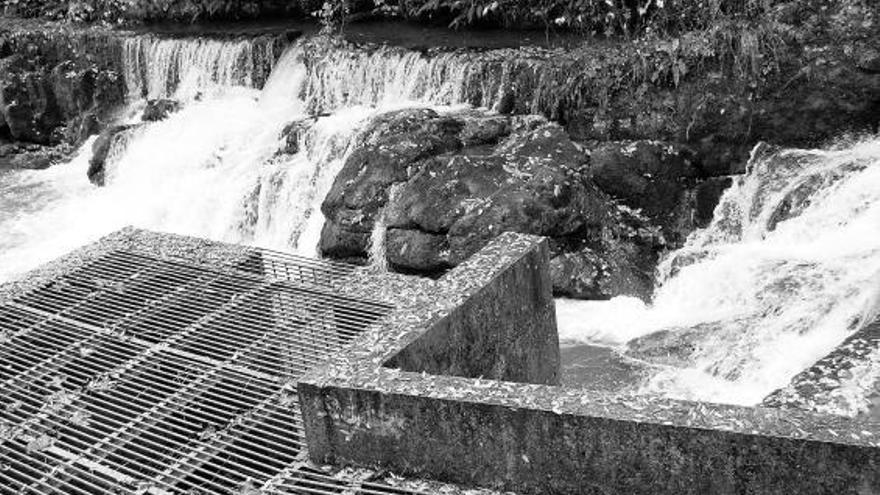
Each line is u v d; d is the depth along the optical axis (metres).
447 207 9.65
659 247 9.81
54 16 19.12
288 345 5.60
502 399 3.92
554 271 9.24
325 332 5.64
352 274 6.36
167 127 14.36
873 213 8.50
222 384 5.35
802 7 9.76
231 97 15.18
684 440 3.57
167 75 16.17
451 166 10.00
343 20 15.54
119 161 14.39
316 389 4.24
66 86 16.62
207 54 15.64
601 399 3.83
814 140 9.73
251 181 12.52
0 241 12.77
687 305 8.82
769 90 9.73
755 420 3.52
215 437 4.89
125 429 5.09
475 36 13.92
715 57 9.92
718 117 9.92
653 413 3.68
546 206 9.37
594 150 10.20
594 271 9.27
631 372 7.91
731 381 7.58
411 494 4.07
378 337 4.60
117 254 7.08
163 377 5.51
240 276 6.54
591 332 8.66
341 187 10.54
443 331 4.71
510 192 9.52
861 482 3.32
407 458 4.17
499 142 10.64
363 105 13.27
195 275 6.63
